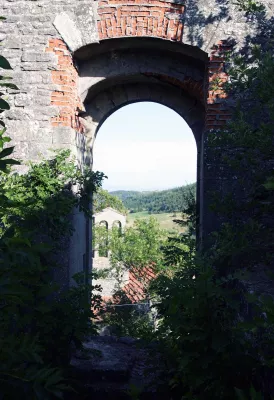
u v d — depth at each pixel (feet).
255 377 9.71
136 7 19.77
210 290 9.30
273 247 14.92
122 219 91.50
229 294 9.36
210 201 18.97
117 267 70.18
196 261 11.18
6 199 7.57
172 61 21.71
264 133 13.50
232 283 15.08
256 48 15.26
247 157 14.61
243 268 15.28
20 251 7.03
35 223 15.07
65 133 19.75
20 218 14.60
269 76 13.32
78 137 21.29
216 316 9.61
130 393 10.18
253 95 15.20
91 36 19.90
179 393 14.78
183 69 21.71
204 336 9.23
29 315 10.12
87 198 19.76
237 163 15.26
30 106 19.85
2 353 7.38
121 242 72.49
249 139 13.85
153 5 19.71
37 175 17.75
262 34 19.29
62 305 15.65
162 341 14.92
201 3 19.62
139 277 65.36
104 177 19.47
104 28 19.93
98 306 17.30
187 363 9.38
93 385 17.34
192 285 9.96
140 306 49.42
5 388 7.37
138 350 20.97
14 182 17.46
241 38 19.40
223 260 15.70
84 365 18.43
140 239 72.08
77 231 20.74
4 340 7.69
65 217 17.57
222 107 19.30
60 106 19.84
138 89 24.27
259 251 15.06
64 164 18.72
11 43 19.97
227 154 16.53
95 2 19.86
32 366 7.42
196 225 22.17
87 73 21.75
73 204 18.84
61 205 15.93
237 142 14.28
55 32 19.89
